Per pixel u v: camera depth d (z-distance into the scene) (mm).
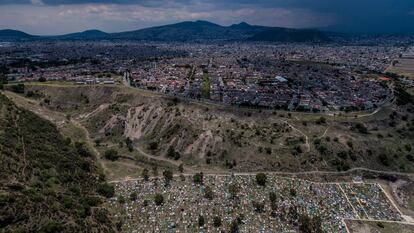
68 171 163375
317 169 193625
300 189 173875
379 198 171875
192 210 151125
